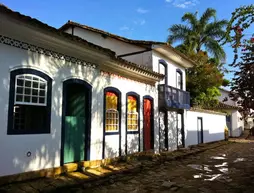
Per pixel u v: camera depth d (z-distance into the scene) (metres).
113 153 11.03
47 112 8.00
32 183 7.10
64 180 7.75
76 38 8.20
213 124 24.75
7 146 6.80
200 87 26.95
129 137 12.27
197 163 13.01
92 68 9.99
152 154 13.74
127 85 12.34
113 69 11.19
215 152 17.92
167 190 7.77
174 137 17.11
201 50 27.44
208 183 8.70
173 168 11.47
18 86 7.29
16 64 7.18
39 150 7.64
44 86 8.03
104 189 7.74
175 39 27.22
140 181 8.85
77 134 9.28
